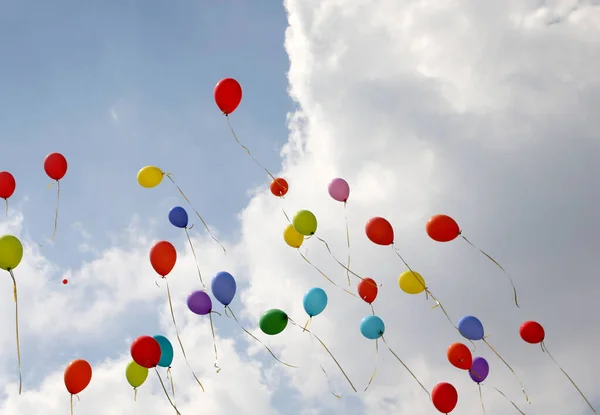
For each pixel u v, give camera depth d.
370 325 7.17
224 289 7.05
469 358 6.99
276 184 8.21
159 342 6.92
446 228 7.27
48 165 7.66
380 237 7.45
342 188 8.05
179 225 8.06
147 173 7.94
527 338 7.11
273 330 7.00
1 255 6.25
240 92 7.77
